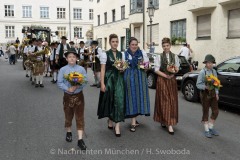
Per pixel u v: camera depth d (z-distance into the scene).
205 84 6.07
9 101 9.58
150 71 12.90
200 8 18.03
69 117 5.60
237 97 8.02
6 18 54.91
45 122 7.07
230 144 5.68
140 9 26.08
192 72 10.16
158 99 6.43
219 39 17.41
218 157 5.01
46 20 56.81
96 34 39.19
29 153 5.12
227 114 8.23
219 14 17.28
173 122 6.25
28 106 8.83
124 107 6.11
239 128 6.81
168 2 22.12
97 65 12.85
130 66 6.21
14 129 6.50
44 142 5.68
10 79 15.48
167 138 5.99
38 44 12.58
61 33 57.69
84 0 58.31
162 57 6.39
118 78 6.10
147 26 25.30
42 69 12.71
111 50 6.22
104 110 6.17
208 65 6.11
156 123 7.13
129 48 6.30
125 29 30.23
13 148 5.36
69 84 5.37
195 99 9.77
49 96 10.51
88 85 13.50
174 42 21.25
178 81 12.25
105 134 6.22
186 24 20.22
